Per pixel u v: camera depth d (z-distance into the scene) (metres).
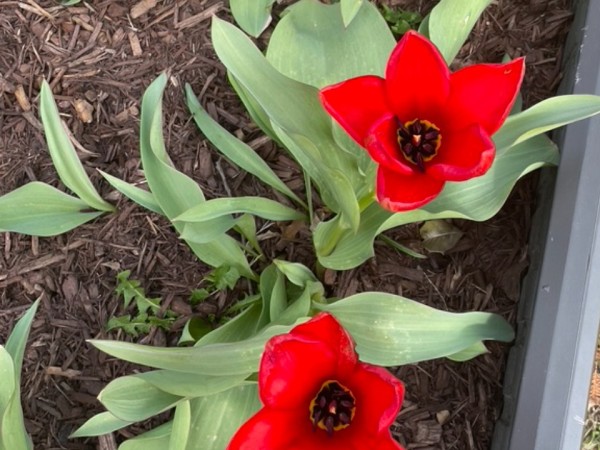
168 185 0.59
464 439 0.65
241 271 0.64
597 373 0.70
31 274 0.67
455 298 0.66
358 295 0.55
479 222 0.67
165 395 0.50
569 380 0.60
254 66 0.48
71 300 0.66
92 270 0.67
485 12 0.70
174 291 0.66
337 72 0.61
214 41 0.48
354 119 0.41
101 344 0.45
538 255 0.64
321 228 0.58
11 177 0.68
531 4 0.71
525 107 0.69
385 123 0.40
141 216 0.67
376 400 0.38
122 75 0.70
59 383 0.65
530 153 0.58
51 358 0.65
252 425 0.39
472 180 0.56
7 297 0.67
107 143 0.69
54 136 0.60
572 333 0.60
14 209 0.63
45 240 0.67
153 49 0.70
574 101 0.49
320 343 0.38
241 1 0.66
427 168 0.40
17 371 0.53
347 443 0.40
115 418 0.56
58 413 0.65
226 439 0.54
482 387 0.65
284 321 0.54
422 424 0.65
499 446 0.63
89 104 0.69
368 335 0.54
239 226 0.63
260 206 0.59
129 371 0.65
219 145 0.63
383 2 0.70
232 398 0.55
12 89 0.70
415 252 0.66
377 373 0.38
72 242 0.67
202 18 0.71
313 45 0.61
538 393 0.60
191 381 0.48
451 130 0.42
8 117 0.69
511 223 0.67
